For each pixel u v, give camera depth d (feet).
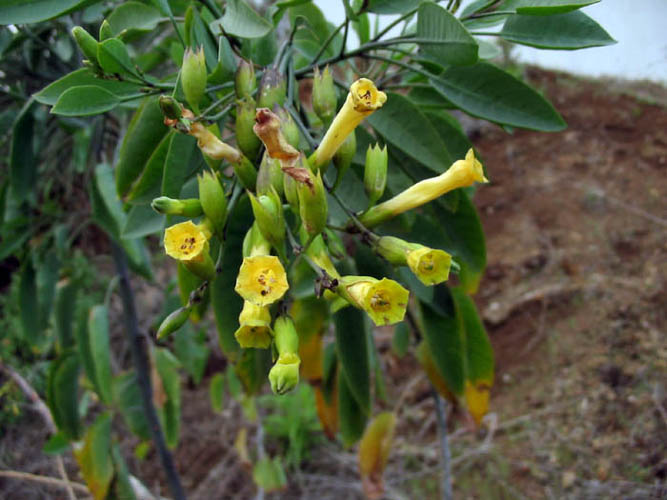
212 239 0.65
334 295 0.53
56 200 1.19
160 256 2.29
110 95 0.58
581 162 2.33
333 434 1.13
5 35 0.92
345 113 0.54
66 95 0.56
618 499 1.46
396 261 0.55
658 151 2.26
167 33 1.16
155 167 0.67
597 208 2.15
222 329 0.71
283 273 0.45
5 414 1.88
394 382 2.06
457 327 0.87
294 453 1.86
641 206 2.10
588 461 1.57
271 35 0.71
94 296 1.98
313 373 1.04
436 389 1.09
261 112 0.49
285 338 0.51
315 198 0.51
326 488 1.79
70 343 1.27
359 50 0.66
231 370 1.61
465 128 2.57
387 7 0.64
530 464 1.63
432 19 0.59
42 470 1.85
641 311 1.81
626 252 2.00
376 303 0.48
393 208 0.59
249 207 0.64
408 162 0.75
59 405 1.21
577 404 1.70
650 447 1.53
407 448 1.80
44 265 1.17
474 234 0.82
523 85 0.68
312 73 0.70
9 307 2.07
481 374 0.97
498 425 1.77
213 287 0.68
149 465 1.98
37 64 1.02
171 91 0.62
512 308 1.98
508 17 0.64
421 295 0.79
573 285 1.96
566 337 1.87
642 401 1.62
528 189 2.32
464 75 0.69
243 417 2.03
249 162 0.56
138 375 1.27
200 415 2.10
